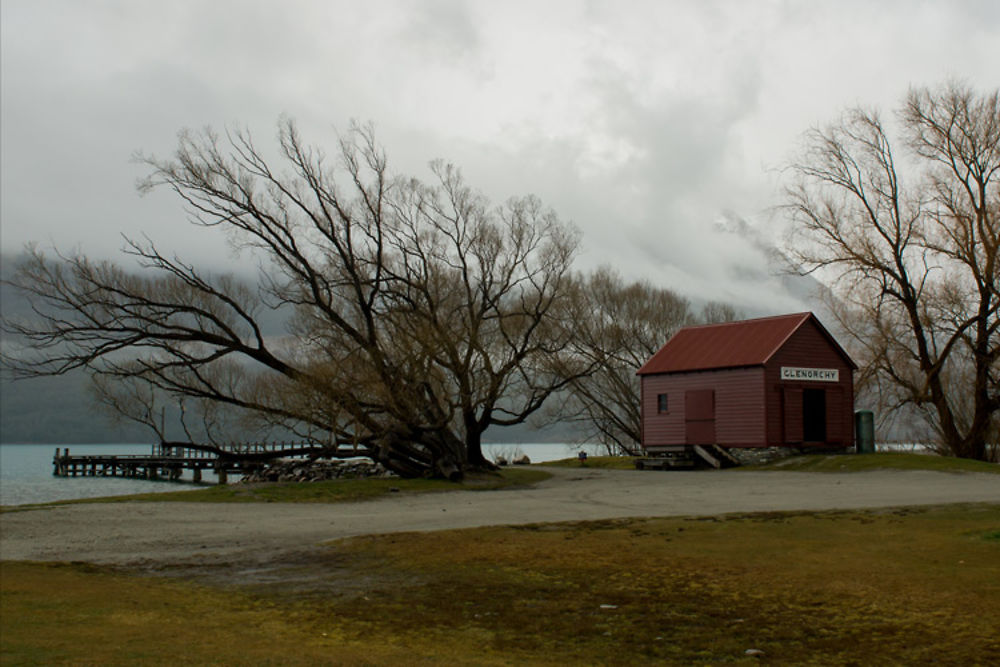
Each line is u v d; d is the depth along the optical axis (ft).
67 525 65.92
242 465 204.44
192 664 27.53
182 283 116.78
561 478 122.11
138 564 48.62
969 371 156.25
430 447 117.50
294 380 112.78
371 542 54.03
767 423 128.88
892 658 28.60
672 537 52.65
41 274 105.50
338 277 122.72
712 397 136.46
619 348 200.54
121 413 142.72
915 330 140.56
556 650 30.68
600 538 53.06
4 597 37.93
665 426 143.64
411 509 77.25
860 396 154.92
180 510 77.56
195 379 141.79
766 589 38.47
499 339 135.03
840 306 150.10
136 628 32.86
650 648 30.76
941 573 39.40
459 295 133.59
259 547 54.03
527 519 65.31
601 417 212.23
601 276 208.64
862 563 42.55
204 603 38.24
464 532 56.85
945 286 141.28
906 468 108.06
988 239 130.11
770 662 28.84
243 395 125.18
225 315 120.57
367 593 40.37
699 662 29.07
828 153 140.77
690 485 97.91
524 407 158.51
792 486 90.48
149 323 115.03
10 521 68.33
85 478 290.15
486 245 128.57
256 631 33.19
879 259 138.00
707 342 144.97
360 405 113.60
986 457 142.51
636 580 41.34
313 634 32.89
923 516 57.72
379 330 121.29
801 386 133.08
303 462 136.26
